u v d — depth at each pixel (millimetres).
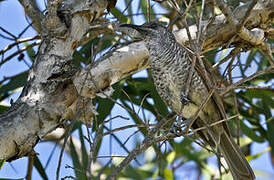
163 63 8227
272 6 8227
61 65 7012
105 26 8562
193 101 8406
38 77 6961
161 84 8414
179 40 8391
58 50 7047
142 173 11984
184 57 8227
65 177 6164
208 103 8461
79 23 7184
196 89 8289
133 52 7910
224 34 8109
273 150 10219
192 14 9211
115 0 7688
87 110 7371
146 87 10273
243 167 8297
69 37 7105
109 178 5797
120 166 5969
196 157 11836
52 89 6945
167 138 6574
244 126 10766
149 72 10008
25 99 6855
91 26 8297
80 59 9633
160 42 8227
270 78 10516
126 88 10383
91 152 5988
